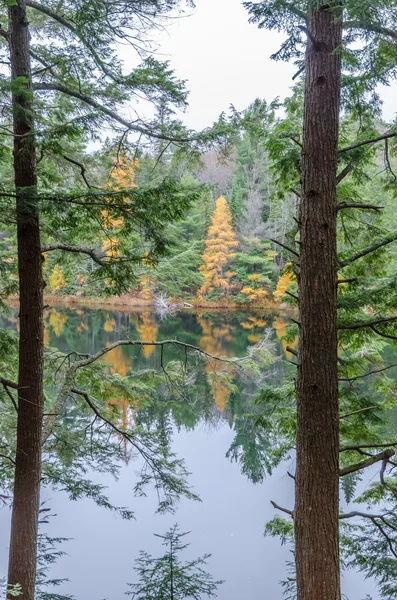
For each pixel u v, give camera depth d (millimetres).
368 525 4684
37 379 3764
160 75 3609
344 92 3264
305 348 2789
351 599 4875
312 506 2705
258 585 5426
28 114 3270
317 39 2723
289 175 4234
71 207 3354
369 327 3639
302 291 2826
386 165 3836
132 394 5078
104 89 3768
